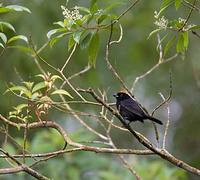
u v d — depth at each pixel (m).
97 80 17.25
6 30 15.83
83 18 8.08
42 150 11.99
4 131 8.49
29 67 16.64
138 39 18.56
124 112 9.62
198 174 8.12
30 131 16.88
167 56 18.17
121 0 10.31
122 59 18.34
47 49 16.64
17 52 16.72
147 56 18.59
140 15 18.58
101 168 12.80
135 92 18.33
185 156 19.78
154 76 18.89
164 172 12.55
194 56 17.62
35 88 8.15
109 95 17.50
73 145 8.41
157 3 18.67
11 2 16.03
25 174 11.91
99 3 14.22
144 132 19.28
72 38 8.27
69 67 17.11
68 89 16.53
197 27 8.46
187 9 17.20
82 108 16.97
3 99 15.77
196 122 20.09
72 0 17.11
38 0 17.16
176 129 20.02
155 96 19.09
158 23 8.41
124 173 12.45
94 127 17.42
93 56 8.65
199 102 19.69
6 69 16.80
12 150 11.51
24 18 16.75
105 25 8.32
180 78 18.95
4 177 11.88
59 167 12.05
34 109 8.38
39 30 16.64
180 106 19.98
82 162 12.31
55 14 17.08
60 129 8.55
